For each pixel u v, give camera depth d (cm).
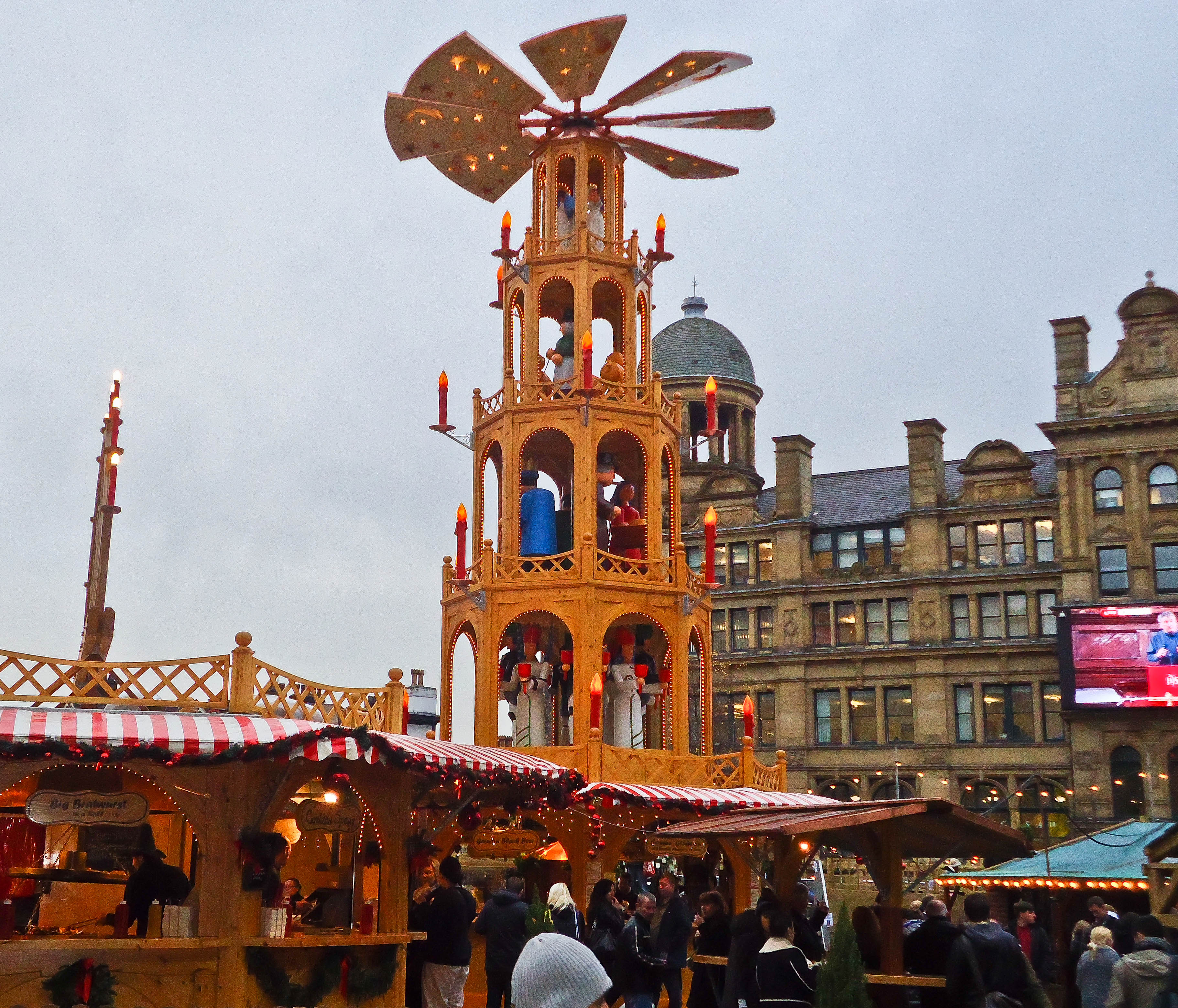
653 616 2805
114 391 1977
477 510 3002
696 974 1599
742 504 5972
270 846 1638
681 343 6556
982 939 1217
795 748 5609
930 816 1588
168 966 1573
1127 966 1230
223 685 1748
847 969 1198
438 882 2042
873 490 5969
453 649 2945
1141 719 4994
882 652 5534
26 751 1407
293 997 1659
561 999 478
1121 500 5216
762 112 2884
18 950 1480
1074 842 3197
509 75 2727
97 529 1934
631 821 2536
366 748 1572
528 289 2986
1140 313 5275
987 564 5488
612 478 2973
